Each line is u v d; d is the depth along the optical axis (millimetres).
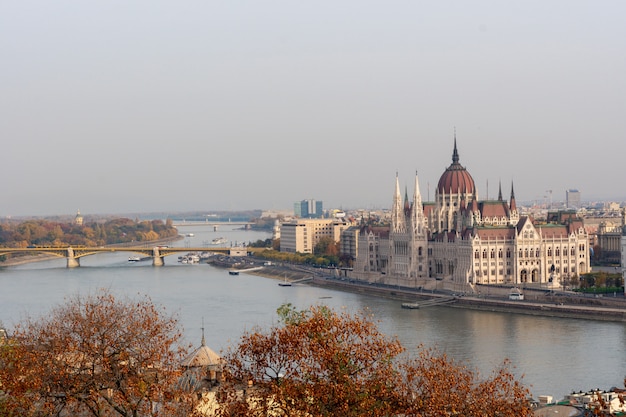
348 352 153750
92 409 156500
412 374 156500
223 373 162375
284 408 147500
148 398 159000
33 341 176250
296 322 178875
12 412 153375
